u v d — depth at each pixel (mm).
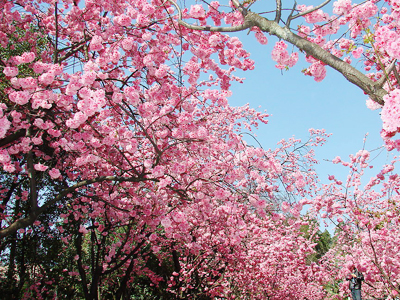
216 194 4703
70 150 5328
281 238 9148
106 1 5754
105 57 4801
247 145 4609
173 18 5047
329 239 15758
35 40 6992
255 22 3002
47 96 4430
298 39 2592
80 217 7562
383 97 2172
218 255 8555
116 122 6465
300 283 12945
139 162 6699
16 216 7633
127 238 7293
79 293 10109
